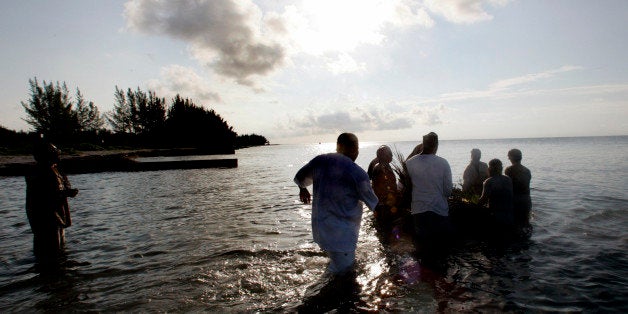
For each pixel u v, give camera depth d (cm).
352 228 371
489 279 374
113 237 596
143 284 382
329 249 365
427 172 489
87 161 2169
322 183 373
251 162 3481
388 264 426
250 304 325
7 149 3850
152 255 490
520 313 299
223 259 460
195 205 915
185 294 352
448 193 489
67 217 527
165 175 1925
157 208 881
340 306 316
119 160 2220
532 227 591
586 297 328
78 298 348
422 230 493
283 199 993
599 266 408
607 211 704
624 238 521
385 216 602
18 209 904
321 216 370
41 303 338
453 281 370
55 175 509
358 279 379
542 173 1495
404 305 316
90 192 1232
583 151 3844
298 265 429
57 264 457
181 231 630
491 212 556
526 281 368
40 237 494
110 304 333
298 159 4106
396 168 612
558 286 354
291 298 336
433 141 500
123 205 936
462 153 4219
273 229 628
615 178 1269
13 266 452
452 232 496
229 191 1203
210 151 5225
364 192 362
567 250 469
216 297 343
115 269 434
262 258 459
